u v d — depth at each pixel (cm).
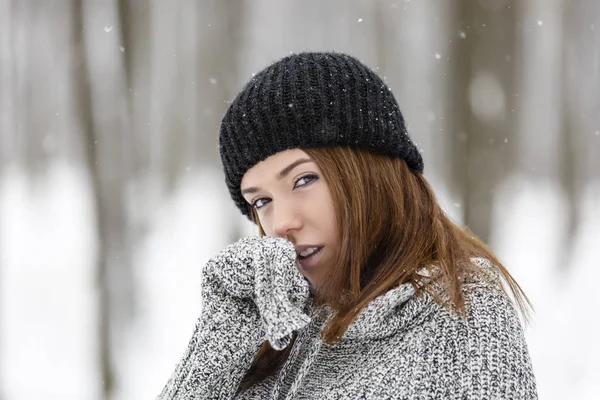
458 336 129
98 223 528
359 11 739
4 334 575
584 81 613
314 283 149
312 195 146
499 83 496
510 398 123
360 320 133
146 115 585
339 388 133
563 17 597
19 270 720
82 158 584
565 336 550
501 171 496
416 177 159
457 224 168
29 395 489
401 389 128
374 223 146
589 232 802
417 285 135
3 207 838
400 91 696
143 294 559
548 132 729
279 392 145
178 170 799
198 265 704
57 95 579
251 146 153
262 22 818
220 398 143
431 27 584
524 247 769
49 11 537
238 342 140
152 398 481
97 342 520
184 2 638
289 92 149
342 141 148
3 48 564
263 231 176
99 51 523
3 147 738
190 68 647
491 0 498
